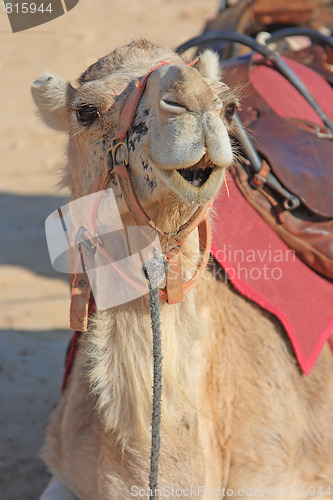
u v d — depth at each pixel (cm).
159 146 318
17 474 651
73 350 500
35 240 1288
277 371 454
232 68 551
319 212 479
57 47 2691
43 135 1914
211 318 435
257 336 454
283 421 446
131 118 354
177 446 398
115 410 388
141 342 381
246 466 442
